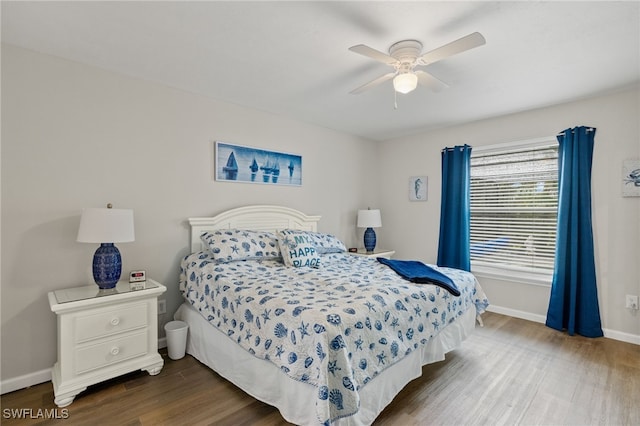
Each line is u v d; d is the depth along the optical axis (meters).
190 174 2.94
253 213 3.35
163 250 2.79
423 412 1.85
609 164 2.94
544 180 3.40
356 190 4.64
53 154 2.23
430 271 2.63
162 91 2.75
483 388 2.11
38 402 1.94
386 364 1.74
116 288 2.26
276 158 3.61
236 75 2.56
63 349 1.92
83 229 2.06
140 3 1.66
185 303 2.78
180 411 1.85
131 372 2.28
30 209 2.15
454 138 4.07
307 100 3.13
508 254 3.67
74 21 1.82
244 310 1.96
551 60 2.27
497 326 3.26
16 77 2.09
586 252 2.98
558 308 3.13
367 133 4.48
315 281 2.28
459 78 2.58
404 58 2.04
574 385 2.15
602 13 1.72
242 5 1.68
